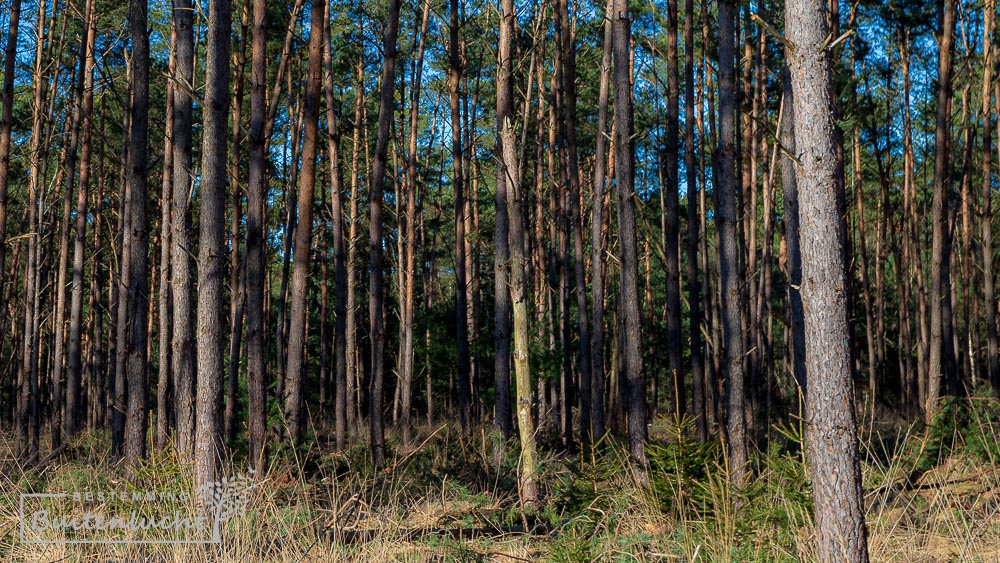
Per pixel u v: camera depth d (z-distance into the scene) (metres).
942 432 9.93
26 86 18.28
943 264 13.32
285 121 23.42
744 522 5.89
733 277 8.12
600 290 13.09
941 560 5.49
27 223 19.59
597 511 7.17
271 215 25.30
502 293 11.88
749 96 17.73
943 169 12.96
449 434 14.77
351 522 7.25
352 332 19.42
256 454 9.60
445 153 29.44
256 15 10.04
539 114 21.02
